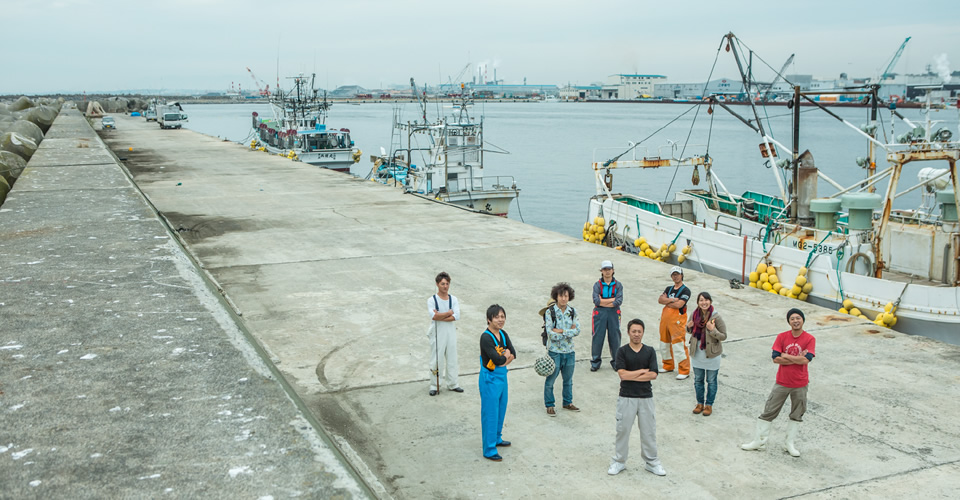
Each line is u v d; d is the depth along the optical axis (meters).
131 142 50.50
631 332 6.58
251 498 3.57
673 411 8.24
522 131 136.75
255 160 37.41
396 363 9.62
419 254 16.34
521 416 8.09
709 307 7.94
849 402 8.41
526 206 47.53
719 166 68.56
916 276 14.66
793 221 16.73
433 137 33.12
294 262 15.42
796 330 6.92
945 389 8.77
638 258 16.12
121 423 4.34
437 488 6.49
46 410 4.50
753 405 8.38
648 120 188.38
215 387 4.92
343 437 7.48
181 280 8.02
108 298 7.18
